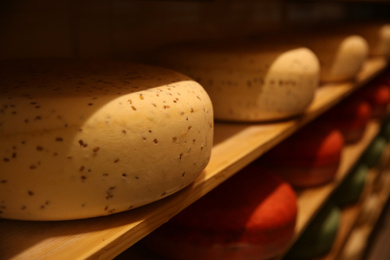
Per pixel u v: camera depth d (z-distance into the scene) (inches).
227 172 28.5
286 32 71.1
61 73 23.8
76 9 35.7
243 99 36.9
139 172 19.8
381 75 99.5
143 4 42.9
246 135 35.8
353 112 70.7
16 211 19.4
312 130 53.9
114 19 39.8
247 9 63.8
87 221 20.8
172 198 23.5
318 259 55.4
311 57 40.8
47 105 18.6
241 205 34.4
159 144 20.2
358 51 58.7
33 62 27.1
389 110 100.4
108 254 19.1
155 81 23.0
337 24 87.8
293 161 50.4
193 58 37.3
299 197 51.2
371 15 133.2
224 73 36.6
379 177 95.3
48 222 20.7
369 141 77.4
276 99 37.0
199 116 22.6
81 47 36.9
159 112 20.1
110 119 18.8
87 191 19.1
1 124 18.3
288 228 36.5
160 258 34.8
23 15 31.3
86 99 19.1
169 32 47.7
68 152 18.3
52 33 33.9
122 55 41.5
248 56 36.7
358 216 79.4
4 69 24.5
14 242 19.0
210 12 54.6
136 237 20.7
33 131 18.2
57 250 18.4
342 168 62.4
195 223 32.9
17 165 18.4
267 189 37.4
